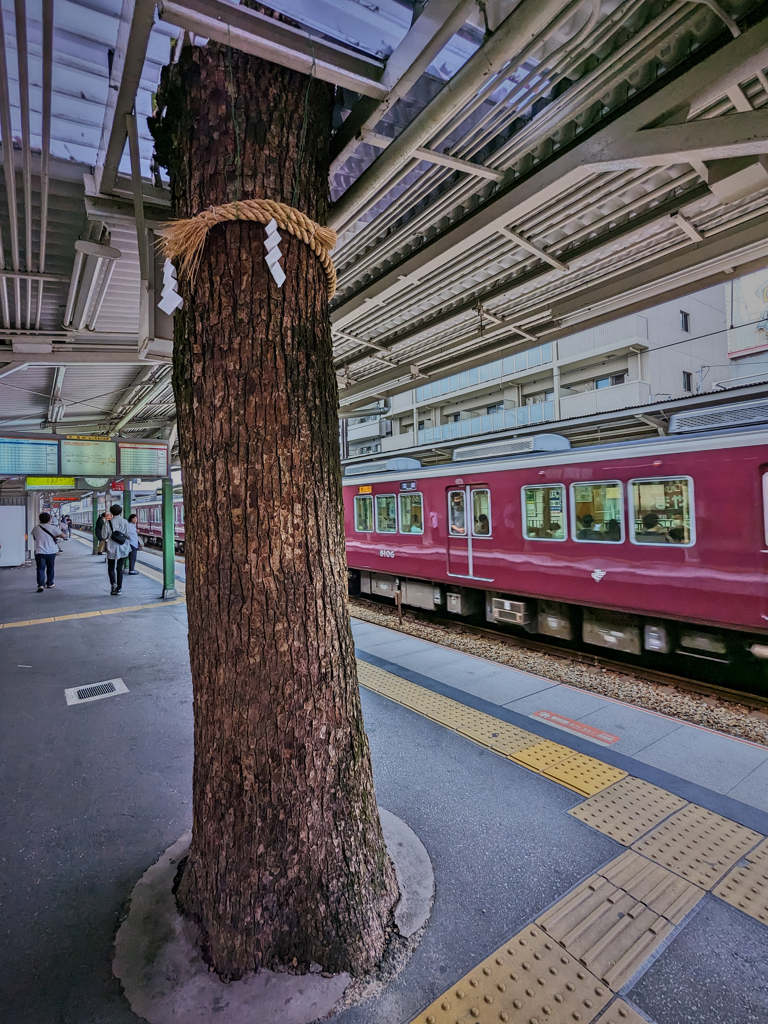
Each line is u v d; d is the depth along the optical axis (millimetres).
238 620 1718
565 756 3211
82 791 2902
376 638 6445
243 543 1710
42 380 7320
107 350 5875
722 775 2996
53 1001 1636
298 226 1786
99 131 2715
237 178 1776
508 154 2934
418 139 2463
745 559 4973
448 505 8430
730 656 5434
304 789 1765
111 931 1931
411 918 1935
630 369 17797
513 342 5762
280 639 1728
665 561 5586
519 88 2400
